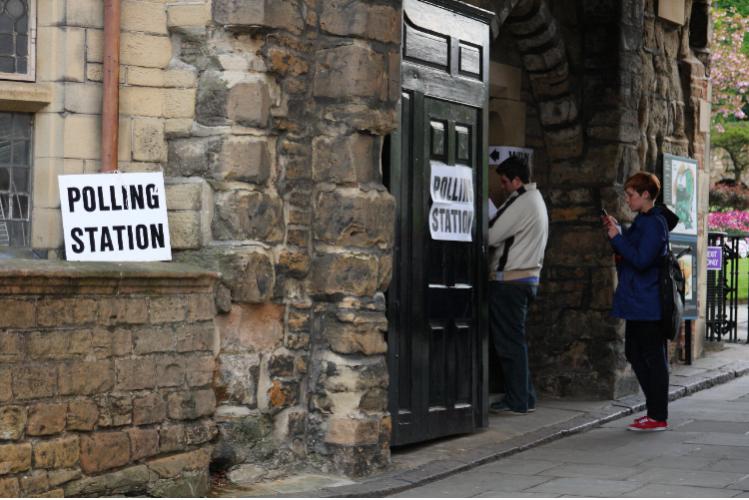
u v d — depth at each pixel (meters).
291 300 8.95
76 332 7.50
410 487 8.78
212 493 8.30
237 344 8.59
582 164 13.52
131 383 7.85
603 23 13.39
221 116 8.54
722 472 9.27
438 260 10.51
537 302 13.67
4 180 8.30
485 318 11.16
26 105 8.26
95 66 8.38
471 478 9.22
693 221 15.90
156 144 8.62
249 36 8.61
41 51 8.28
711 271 18.09
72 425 7.45
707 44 16.55
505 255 12.03
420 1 10.21
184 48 8.67
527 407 12.16
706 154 16.69
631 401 13.14
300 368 9.01
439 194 10.51
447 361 10.62
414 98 10.14
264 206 8.65
